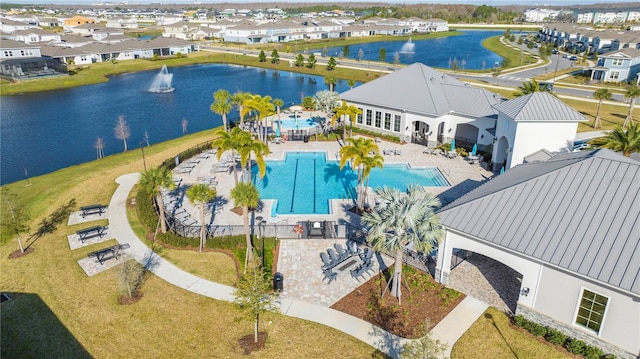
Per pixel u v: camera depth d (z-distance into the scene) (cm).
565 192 2230
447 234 2447
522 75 10406
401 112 5169
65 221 3369
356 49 16725
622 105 7175
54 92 9556
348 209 3578
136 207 3591
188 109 7994
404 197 2309
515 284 2588
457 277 2655
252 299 2048
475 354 2066
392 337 2175
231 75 11594
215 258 2880
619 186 2138
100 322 2288
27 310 2383
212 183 4031
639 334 1888
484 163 4419
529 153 3916
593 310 2005
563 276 2050
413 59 14238
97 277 2666
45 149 5925
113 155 5216
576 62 12200
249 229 2997
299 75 11488
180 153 4647
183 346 2128
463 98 5100
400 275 2403
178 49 14912
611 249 1942
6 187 4091
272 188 4003
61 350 2105
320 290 2544
